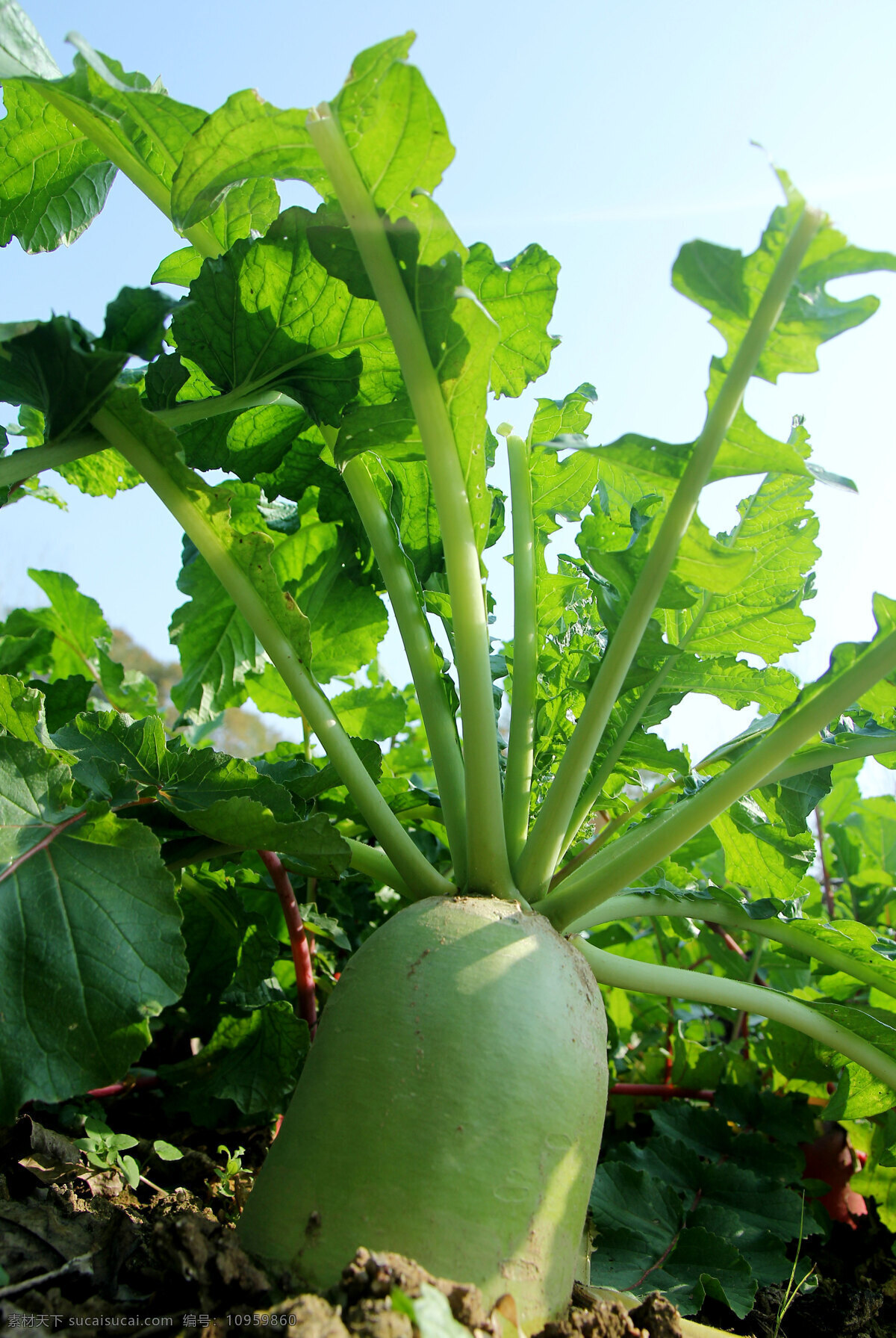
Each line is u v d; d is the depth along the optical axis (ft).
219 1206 1.18
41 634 2.30
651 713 1.39
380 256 1.05
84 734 1.13
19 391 1.14
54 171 1.44
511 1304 0.83
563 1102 0.92
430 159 0.99
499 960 0.96
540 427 1.42
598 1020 1.01
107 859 0.95
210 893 1.33
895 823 2.43
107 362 1.01
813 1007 1.26
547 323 1.29
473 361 1.08
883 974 1.30
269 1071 1.32
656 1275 1.14
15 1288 0.84
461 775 1.20
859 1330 1.25
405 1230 0.84
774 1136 1.54
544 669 1.38
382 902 1.92
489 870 1.07
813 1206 1.49
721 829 1.46
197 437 1.45
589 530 1.43
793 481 1.30
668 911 1.30
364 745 1.35
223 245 1.35
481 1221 0.85
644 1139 1.74
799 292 0.97
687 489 1.01
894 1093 1.36
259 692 1.98
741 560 1.07
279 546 1.80
